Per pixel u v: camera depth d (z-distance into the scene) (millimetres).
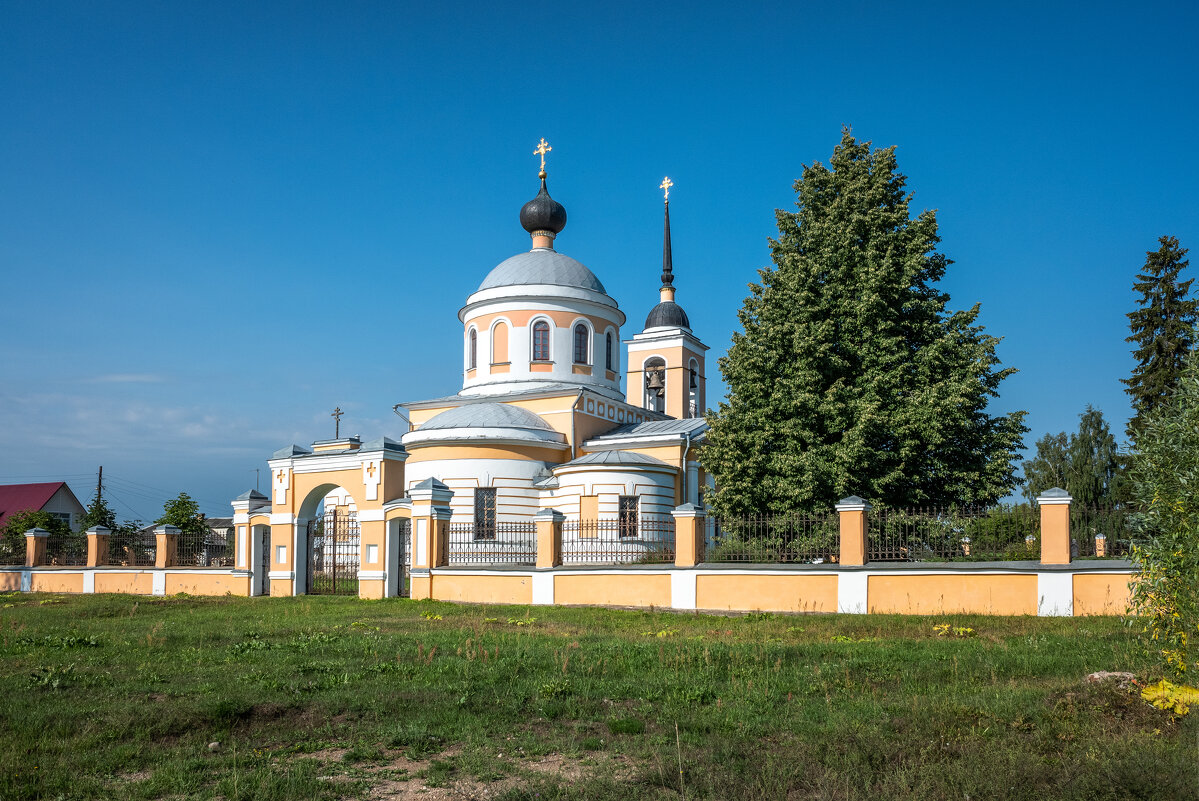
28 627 20547
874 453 27703
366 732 10477
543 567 26125
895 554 22578
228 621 22000
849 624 19391
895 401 28594
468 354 45594
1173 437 11297
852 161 31109
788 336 29078
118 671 13805
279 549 32656
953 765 8789
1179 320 38312
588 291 44688
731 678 13000
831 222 29938
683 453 39594
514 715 11273
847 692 12195
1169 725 9930
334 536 32469
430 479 29219
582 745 10062
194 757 9586
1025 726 10211
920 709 10922
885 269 28688
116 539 36781
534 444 39031
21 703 11398
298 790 8586
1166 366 38469
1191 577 10977
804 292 29297
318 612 24578
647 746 9906
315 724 10797
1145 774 8125
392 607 25750
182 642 17406
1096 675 11703
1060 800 7992
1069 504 20438
